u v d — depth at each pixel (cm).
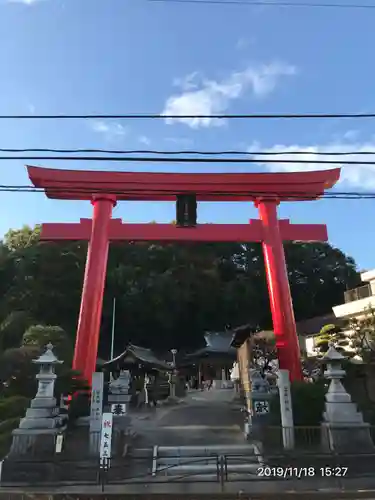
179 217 1372
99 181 2194
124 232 2280
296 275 4459
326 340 2153
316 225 2412
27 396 1725
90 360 2044
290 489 1003
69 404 1705
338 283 4441
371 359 1870
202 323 4078
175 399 2752
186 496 963
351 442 1210
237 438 1527
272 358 2370
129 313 3875
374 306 2295
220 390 3083
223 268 4209
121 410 1700
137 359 2839
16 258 3775
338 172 2261
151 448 1362
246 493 970
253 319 4066
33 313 3494
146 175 2220
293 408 1467
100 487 1030
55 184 2175
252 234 2322
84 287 2161
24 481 1086
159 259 4044
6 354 1783
